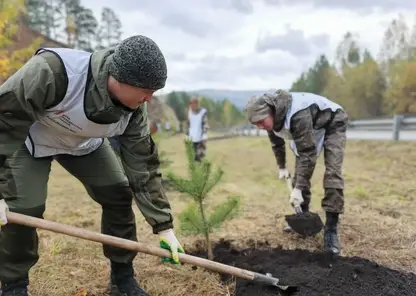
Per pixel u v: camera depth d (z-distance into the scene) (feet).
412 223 17.37
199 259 9.66
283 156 16.11
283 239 15.44
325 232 13.58
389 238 15.43
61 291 11.11
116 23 135.33
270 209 20.45
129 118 8.82
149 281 11.74
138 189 9.37
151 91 7.36
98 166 9.68
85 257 13.41
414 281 11.30
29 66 7.50
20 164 8.68
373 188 25.11
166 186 26.78
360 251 14.19
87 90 7.77
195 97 35.01
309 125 13.20
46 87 7.52
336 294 10.49
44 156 8.95
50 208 20.95
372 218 18.06
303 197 15.38
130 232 10.32
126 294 10.50
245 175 33.76
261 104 13.39
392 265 13.12
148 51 7.08
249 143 70.13
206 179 12.55
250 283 11.27
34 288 11.18
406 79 82.99
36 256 9.22
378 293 10.53
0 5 24.18
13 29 24.68
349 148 46.88
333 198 13.30
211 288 11.43
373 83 111.65
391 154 38.45
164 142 75.36
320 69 167.73
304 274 11.38
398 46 107.45
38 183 8.86
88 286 11.41
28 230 8.82
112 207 10.02
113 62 7.18
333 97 123.85
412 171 30.35
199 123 35.01
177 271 12.37
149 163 9.37
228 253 13.50
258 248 14.20
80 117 8.04
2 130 7.61
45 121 8.30
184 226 12.64
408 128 46.19
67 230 8.53
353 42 131.44
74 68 7.70
